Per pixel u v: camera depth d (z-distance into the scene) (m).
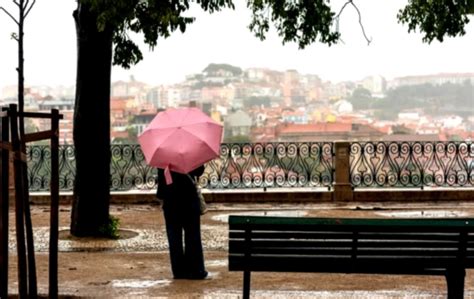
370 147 18.75
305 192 18.31
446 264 7.03
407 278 9.60
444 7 15.98
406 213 16.50
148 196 17.97
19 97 10.91
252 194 18.25
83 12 13.29
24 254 7.23
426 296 8.41
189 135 9.16
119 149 18.42
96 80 13.42
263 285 9.15
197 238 9.60
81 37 13.40
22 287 7.23
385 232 6.94
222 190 18.59
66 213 16.55
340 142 18.41
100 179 13.35
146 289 8.91
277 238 7.05
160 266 10.59
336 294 8.50
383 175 18.73
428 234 6.93
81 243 12.71
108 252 11.91
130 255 11.59
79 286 9.12
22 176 7.18
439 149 18.80
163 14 12.42
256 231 7.07
